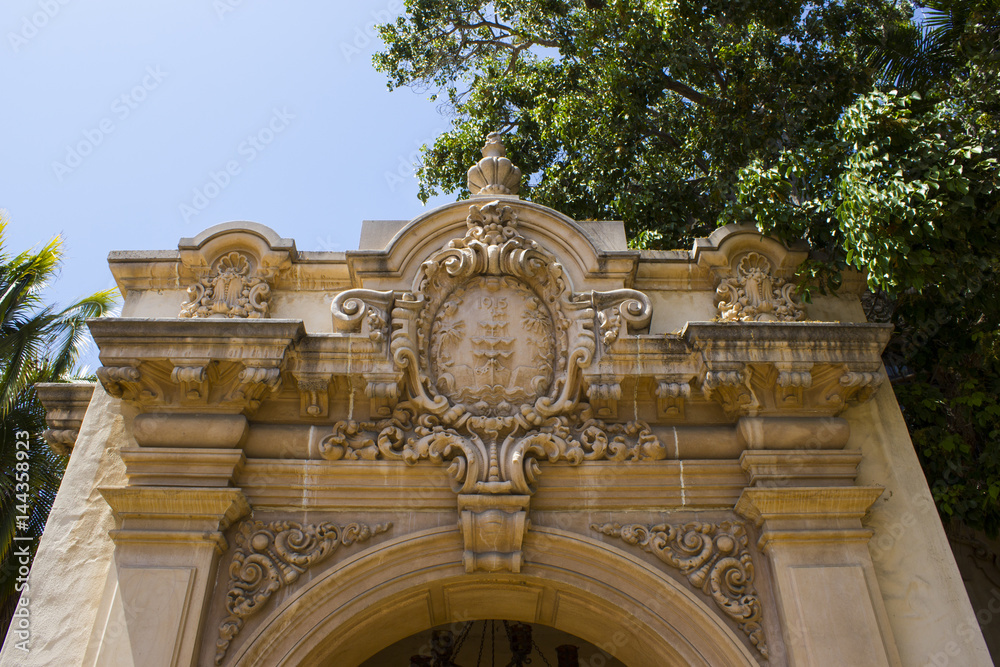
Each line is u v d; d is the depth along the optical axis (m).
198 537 5.69
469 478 5.94
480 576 5.97
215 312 6.61
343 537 5.93
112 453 6.25
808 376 6.16
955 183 6.26
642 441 6.25
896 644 5.62
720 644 5.64
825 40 9.93
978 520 7.29
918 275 6.46
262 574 5.78
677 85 10.66
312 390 6.22
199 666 5.42
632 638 6.07
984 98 7.31
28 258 13.12
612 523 6.10
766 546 5.92
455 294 6.68
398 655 9.02
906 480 6.31
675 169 11.05
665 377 6.30
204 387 6.09
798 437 6.24
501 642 9.30
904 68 9.27
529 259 6.66
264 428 6.26
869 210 6.30
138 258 6.91
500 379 6.42
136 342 6.05
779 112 9.22
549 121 12.59
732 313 6.78
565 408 6.27
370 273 6.68
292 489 6.11
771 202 6.87
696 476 6.27
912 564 5.96
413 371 6.25
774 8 9.57
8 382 11.36
